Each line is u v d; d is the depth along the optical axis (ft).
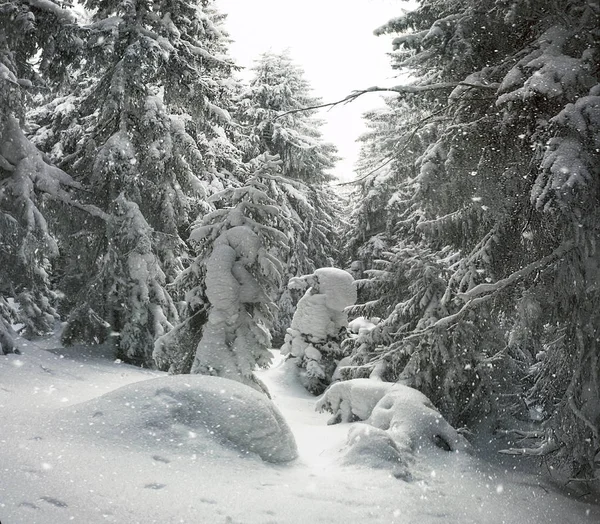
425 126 33.19
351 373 41.70
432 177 29.27
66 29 43.52
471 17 28.43
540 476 28.53
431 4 32.68
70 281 59.93
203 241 36.45
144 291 46.39
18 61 46.14
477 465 27.66
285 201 91.15
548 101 25.29
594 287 25.09
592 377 25.86
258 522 15.72
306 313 61.67
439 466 26.40
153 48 45.68
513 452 26.73
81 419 21.15
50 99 76.07
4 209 43.83
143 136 50.60
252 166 67.67
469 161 29.25
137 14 48.39
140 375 42.78
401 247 42.86
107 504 14.97
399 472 23.59
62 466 16.92
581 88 23.31
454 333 34.37
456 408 35.42
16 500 13.99
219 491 17.57
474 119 29.63
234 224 35.96
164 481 17.47
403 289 41.45
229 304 33.94
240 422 22.41
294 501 18.01
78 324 48.85
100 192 50.21
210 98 52.60
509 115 25.61
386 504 19.52
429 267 37.76
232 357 34.06
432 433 29.07
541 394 30.58
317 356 59.98
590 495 26.71
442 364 36.47
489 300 29.91
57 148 61.87
